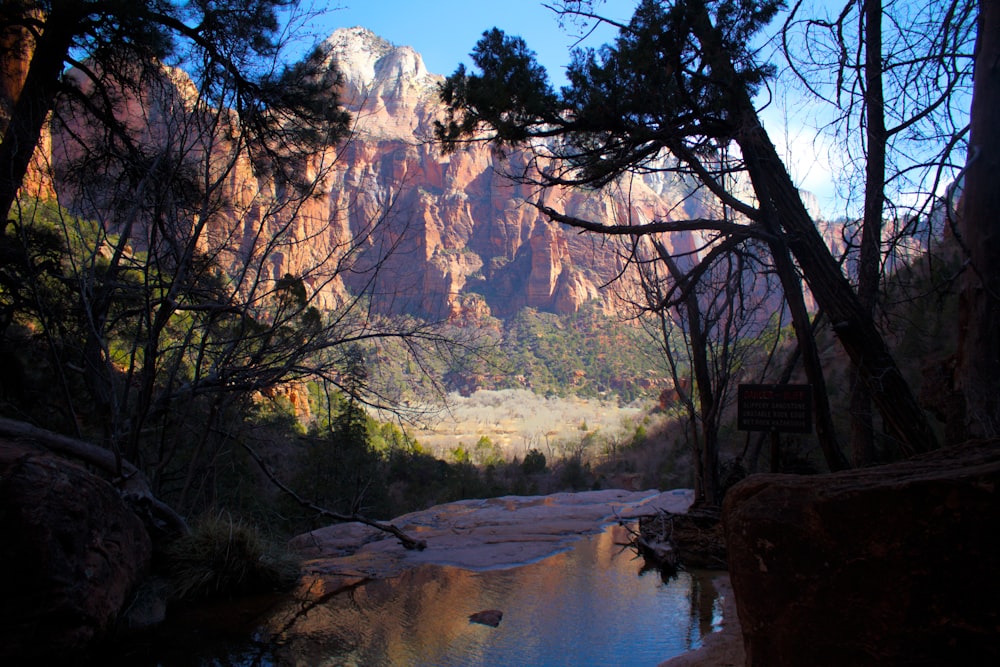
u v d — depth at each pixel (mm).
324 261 6773
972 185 4641
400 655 3688
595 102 5879
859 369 5684
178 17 8250
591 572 5891
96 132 8906
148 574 4668
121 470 5098
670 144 6027
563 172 6887
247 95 8484
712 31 5734
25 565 3316
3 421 4602
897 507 2064
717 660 3428
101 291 6637
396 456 29797
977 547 1940
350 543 7203
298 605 4691
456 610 4617
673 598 4996
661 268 13461
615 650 3773
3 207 6555
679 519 7410
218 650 3760
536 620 4391
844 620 2105
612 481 37688
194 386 6191
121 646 3816
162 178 6590
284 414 9750
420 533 7836
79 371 6355
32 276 6016
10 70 8742
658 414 54906
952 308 8852
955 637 1933
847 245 5785
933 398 5828
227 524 5168
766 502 2311
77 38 8727
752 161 5863
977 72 4629
